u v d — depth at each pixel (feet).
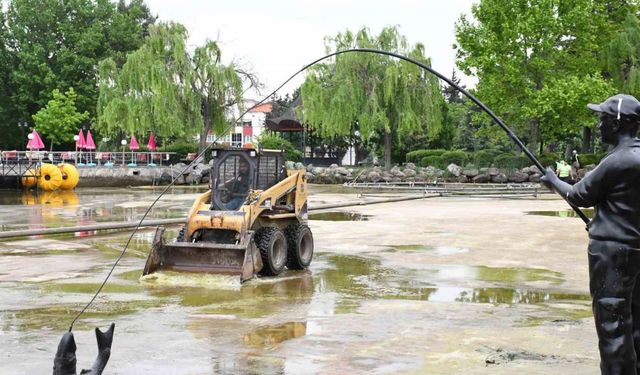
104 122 151.64
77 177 128.98
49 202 95.30
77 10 201.26
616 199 14.42
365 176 146.00
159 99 146.51
